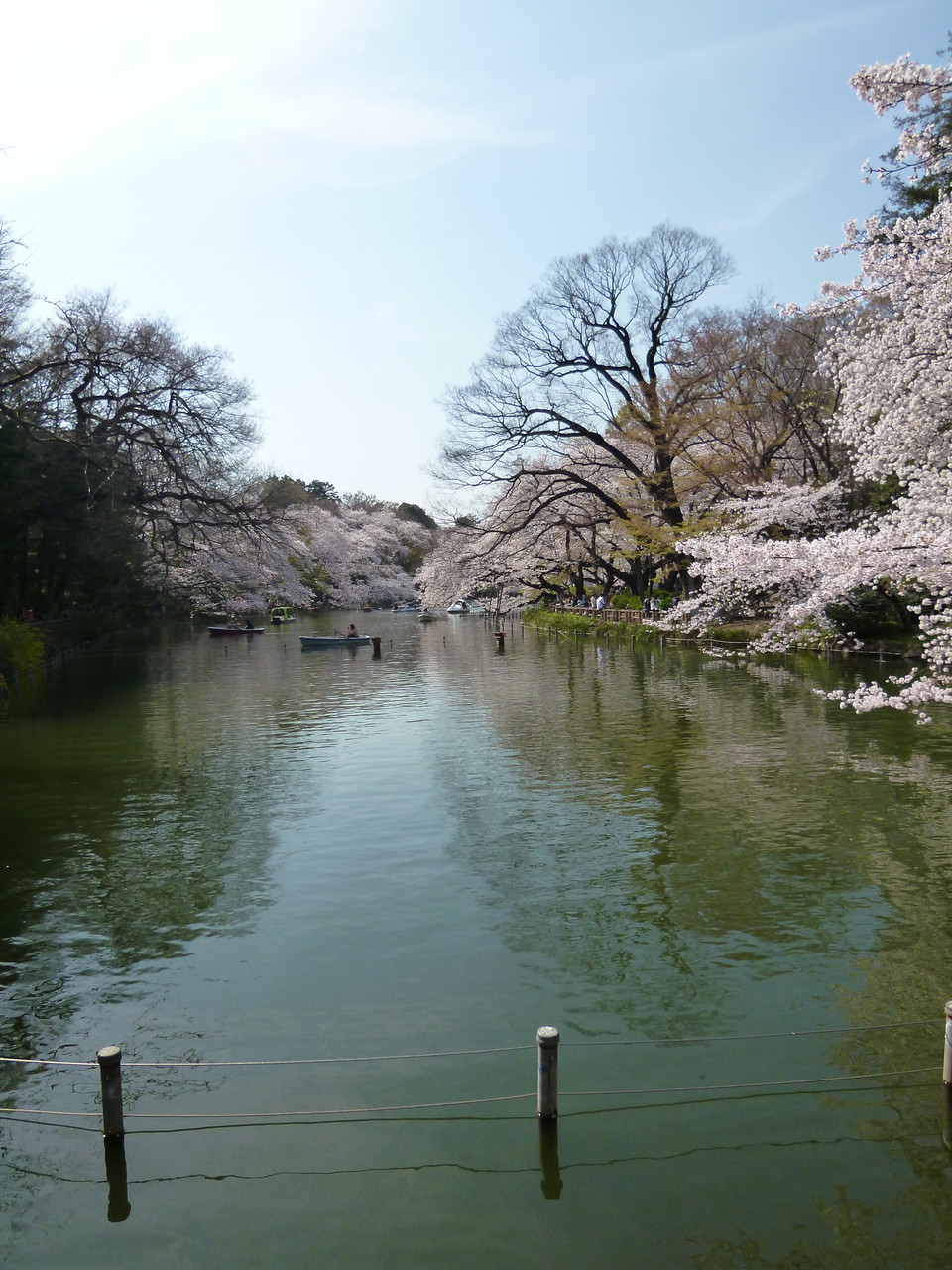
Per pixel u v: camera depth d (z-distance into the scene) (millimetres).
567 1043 7102
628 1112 6238
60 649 39312
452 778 15477
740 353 37688
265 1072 6789
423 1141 6012
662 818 12742
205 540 41594
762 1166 5715
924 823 12148
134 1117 6312
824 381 36438
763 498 33156
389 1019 7504
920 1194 5457
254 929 9359
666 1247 5094
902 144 16766
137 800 14391
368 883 10578
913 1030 7188
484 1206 5430
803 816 12609
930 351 17156
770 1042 7047
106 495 36062
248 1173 5762
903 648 27031
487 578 51938
